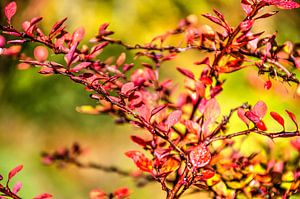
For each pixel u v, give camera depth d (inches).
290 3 32.5
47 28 98.1
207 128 34.2
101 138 90.9
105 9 102.3
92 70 36.5
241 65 35.6
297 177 35.8
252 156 36.9
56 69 33.8
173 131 37.1
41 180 76.8
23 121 90.2
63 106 93.6
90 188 77.9
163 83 37.7
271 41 34.9
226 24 33.7
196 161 32.8
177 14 102.3
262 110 32.9
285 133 33.0
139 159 33.8
